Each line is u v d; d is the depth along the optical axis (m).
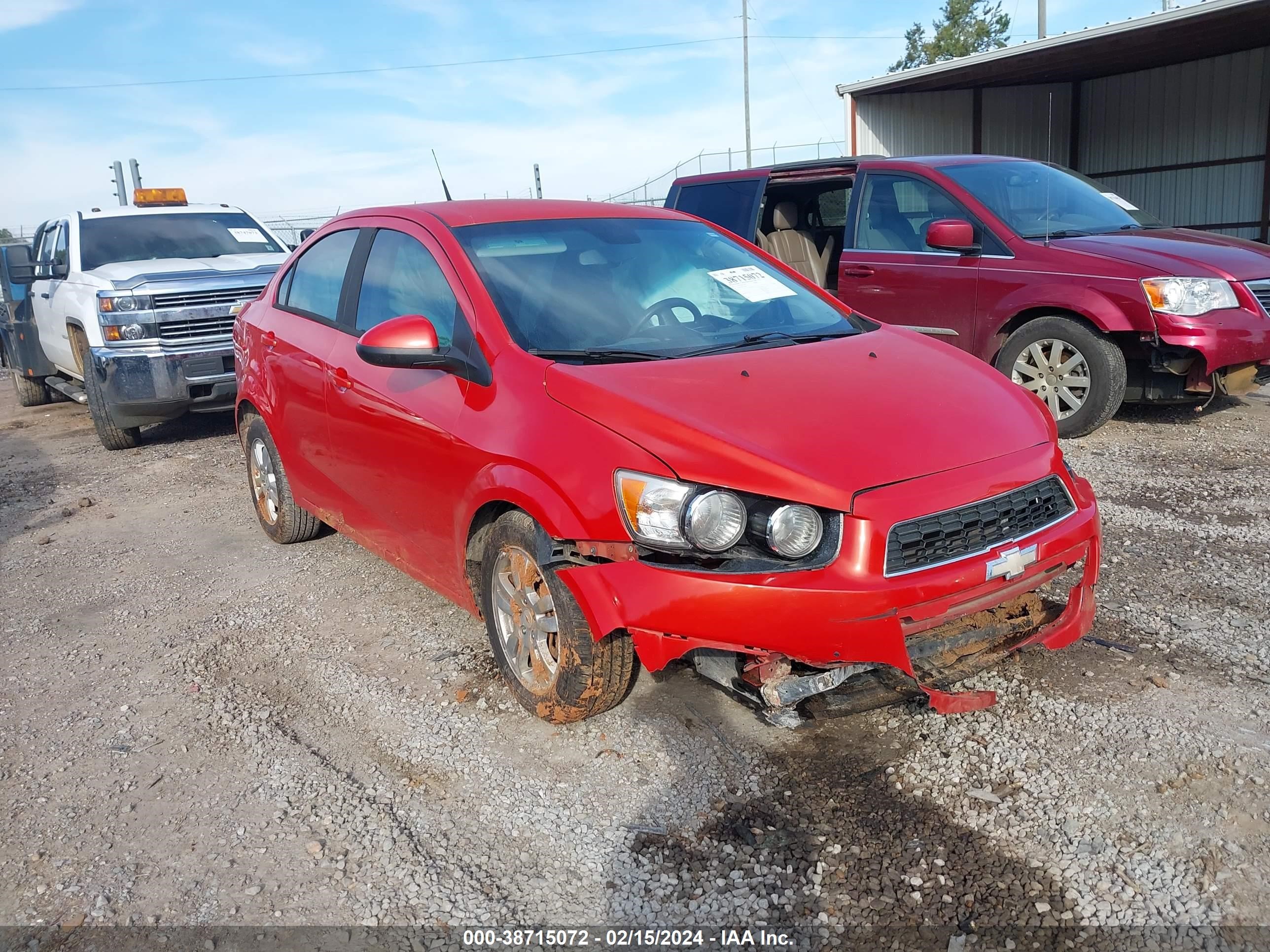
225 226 9.86
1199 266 5.88
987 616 2.95
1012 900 2.36
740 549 2.63
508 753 3.14
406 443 3.60
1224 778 2.74
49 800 3.03
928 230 6.50
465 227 3.76
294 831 2.80
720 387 2.96
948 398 3.05
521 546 3.09
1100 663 3.42
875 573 2.54
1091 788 2.75
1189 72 16.86
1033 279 6.27
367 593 4.62
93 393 7.95
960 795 2.76
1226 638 3.54
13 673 3.99
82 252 8.99
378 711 3.47
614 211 4.17
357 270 4.25
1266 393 7.44
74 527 6.12
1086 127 18.95
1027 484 2.83
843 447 2.69
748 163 23.56
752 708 2.75
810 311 3.91
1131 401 6.77
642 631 2.70
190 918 2.47
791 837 2.64
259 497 5.46
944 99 17.64
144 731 3.43
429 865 2.62
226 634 4.25
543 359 3.17
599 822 2.76
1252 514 4.79
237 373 5.36
